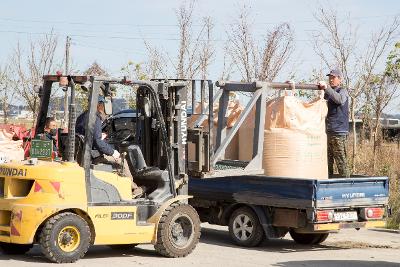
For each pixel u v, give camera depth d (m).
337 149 14.90
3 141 16.77
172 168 12.97
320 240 14.92
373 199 13.95
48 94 12.84
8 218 11.80
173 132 13.12
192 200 15.38
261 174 14.01
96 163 12.31
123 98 24.12
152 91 12.77
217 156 13.84
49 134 12.59
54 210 11.48
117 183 12.27
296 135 13.89
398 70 22.41
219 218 14.88
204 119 14.73
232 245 14.55
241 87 14.21
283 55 24.03
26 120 28.08
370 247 14.77
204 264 12.05
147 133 13.41
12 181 11.74
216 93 14.56
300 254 13.55
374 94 23.48
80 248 11.66
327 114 14.90
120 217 12.23
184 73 24.64
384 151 23.50
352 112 22.16
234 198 14.43
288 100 14.00
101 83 12.19
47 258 11.69
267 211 14.02
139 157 13.09
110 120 15.59
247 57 24.08
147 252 13.30
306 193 13.23
